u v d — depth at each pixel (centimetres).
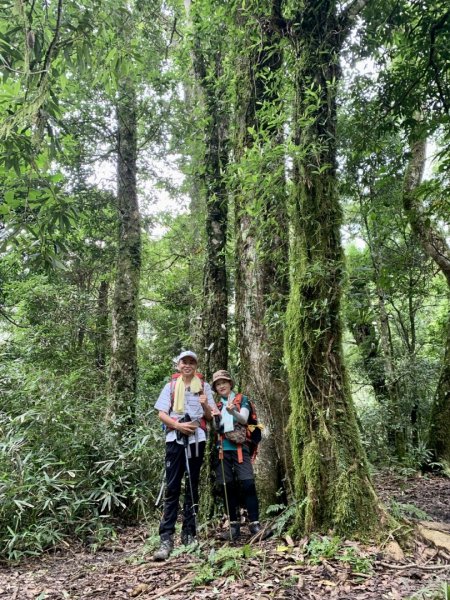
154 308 1180
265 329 489
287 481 454
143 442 600
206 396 430
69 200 368
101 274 1084
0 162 354
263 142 486
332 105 413
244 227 509
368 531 344
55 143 380
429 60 503
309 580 295
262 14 467
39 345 977
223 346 543
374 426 877
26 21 352
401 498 593
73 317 1016
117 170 879
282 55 488
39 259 372
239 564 330
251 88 507
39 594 363
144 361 1107
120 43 431
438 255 838
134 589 332
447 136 500
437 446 821
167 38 867
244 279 507
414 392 945
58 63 441
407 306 1099
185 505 423
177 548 395
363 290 703
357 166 641
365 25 516
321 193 401
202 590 307
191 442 419
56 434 610
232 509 430
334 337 391
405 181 850
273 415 473
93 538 525
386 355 916
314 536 349
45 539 493
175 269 1177
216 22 570
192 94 821
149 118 908
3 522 489
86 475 593
